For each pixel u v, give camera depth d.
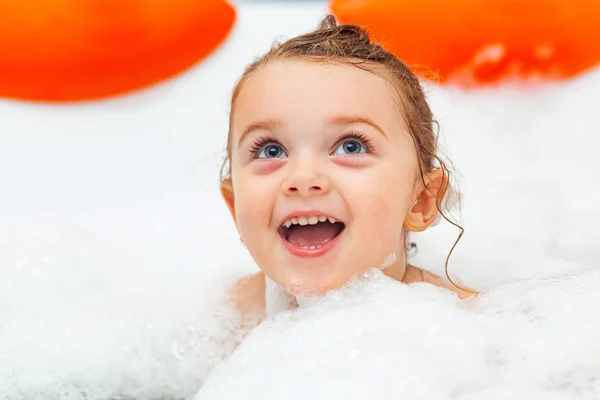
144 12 2.64
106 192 2.17
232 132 1.34
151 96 2.66
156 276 1.61
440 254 1.71
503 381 1.03
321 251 1.20
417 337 1.08
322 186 1.17
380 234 1.22
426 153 1.38
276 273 1.22
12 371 1.29
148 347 1.35
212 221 1.93
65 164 2.31
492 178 2.11
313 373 1.01
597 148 2.27
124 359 1.32
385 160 1.24
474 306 1.21
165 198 2.11
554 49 2.52
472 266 1.69
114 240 1.80
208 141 2.42
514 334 1.11
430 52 2.49
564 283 1.25
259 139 1.23
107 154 2.38
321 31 1.45
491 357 1.07
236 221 1.40
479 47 2.51
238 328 1.43
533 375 1.04
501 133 2.32
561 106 2.47
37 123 2.56
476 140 2.31
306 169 1.18
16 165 2.31
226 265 1.67
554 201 1.96
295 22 2.76
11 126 2.53
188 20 2.68
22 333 1.38
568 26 2.51
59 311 1.46
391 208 1.23
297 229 1.24
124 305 1.47
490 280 1.66
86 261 1.66
